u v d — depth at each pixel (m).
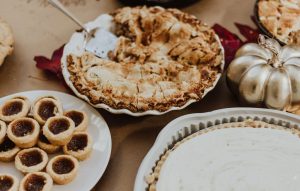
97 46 1.00
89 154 0.86
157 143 0.82
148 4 1.08
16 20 1.09
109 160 0.89
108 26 1.03
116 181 0.86
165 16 1.01
